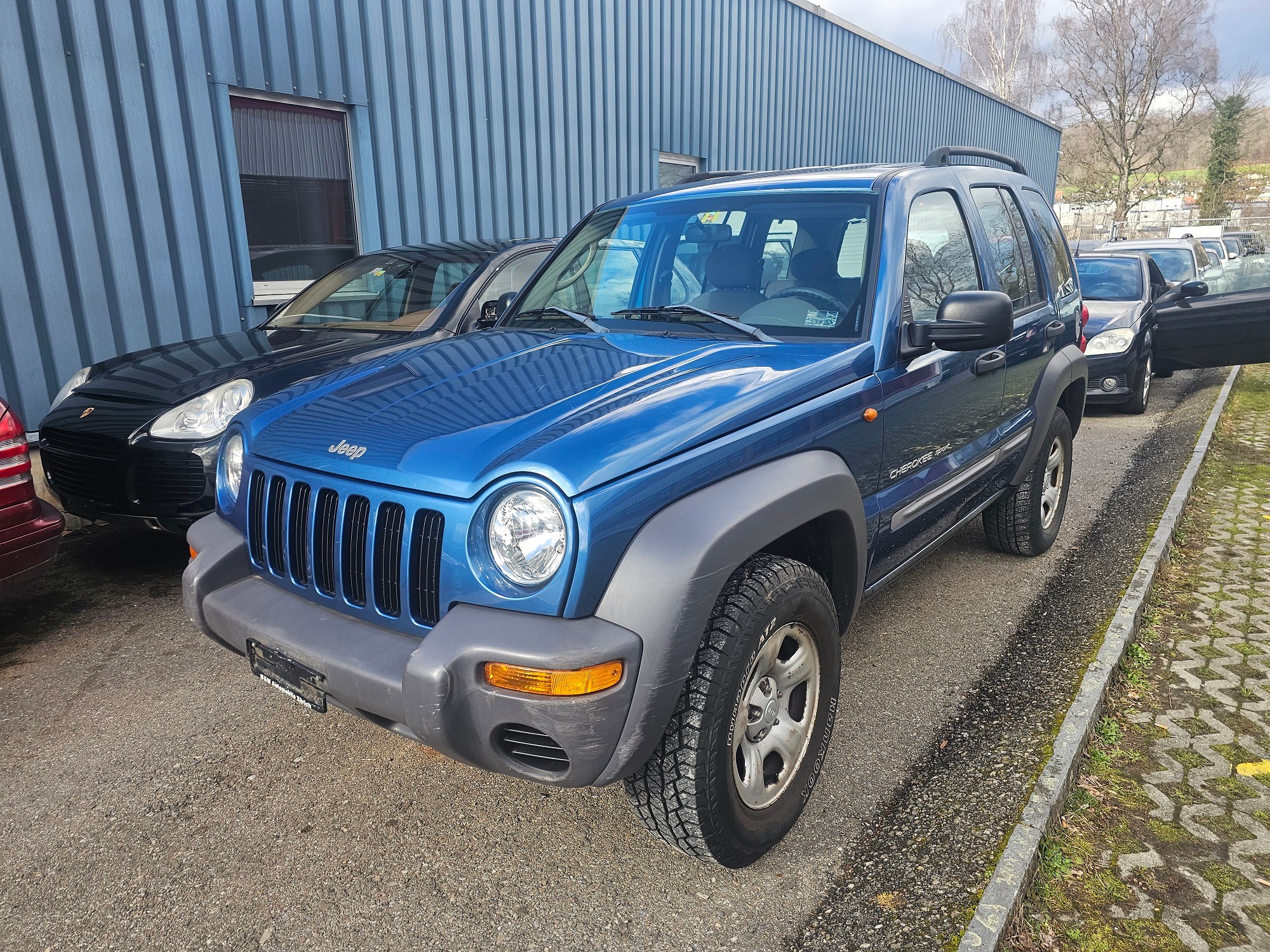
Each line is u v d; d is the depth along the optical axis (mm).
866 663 3455
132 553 4969
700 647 2025
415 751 2941
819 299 2865
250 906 2227
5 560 3359
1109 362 8031
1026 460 4051
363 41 7188
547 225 9102
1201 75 40938
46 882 2334
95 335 5816
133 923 2182
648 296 3205
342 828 2533
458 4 7883
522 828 2521
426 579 2008
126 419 4172
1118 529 4875
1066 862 2252
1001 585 4207
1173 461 6301
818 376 2484
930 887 2178
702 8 10812
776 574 2162
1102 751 2752
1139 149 43625
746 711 2160
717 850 2141
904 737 2920
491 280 5199
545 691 1828
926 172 3350
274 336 5207
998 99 21312
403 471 2045
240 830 2537
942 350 2865
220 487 2688
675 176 11062
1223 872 2213
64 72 5504
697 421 2129
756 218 3148
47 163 5492
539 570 1866
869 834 2434
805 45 13086
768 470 2219
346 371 2842
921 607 3971
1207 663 3303
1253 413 8031
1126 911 2088
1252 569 4207
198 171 6273
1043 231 4414
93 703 3291
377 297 5422
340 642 2080
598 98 9477
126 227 5902
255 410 2648
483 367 2617
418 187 7812
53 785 2771
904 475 2930
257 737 3043
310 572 2250
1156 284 9734
